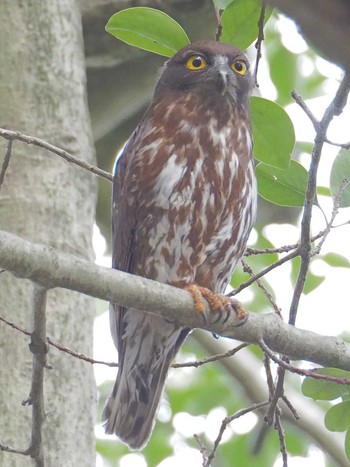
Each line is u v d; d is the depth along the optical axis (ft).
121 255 34.35
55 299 33.88
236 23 28.68
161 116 34.45
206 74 34.71
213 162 33.50
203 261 34.17
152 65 49.65
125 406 32.99
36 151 35.94
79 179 36.19
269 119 28.12
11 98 36.96
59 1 39.04
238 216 34.12
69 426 32.40
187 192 33.27
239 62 35.50
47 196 35.22
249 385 52.44
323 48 9.34
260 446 37.52
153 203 33.40
